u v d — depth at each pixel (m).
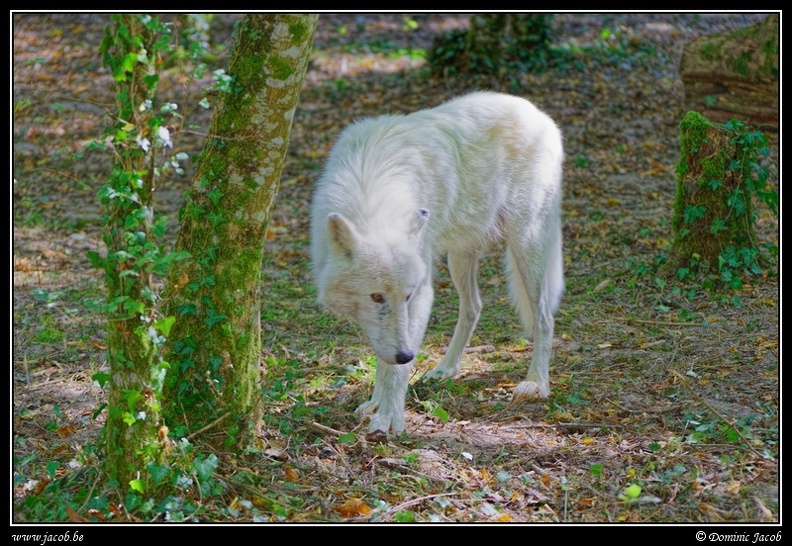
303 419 8.07
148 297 5.99
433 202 8.42
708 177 11.72
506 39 21.75
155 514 6.25
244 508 6.54
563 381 9.31
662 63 22.08
